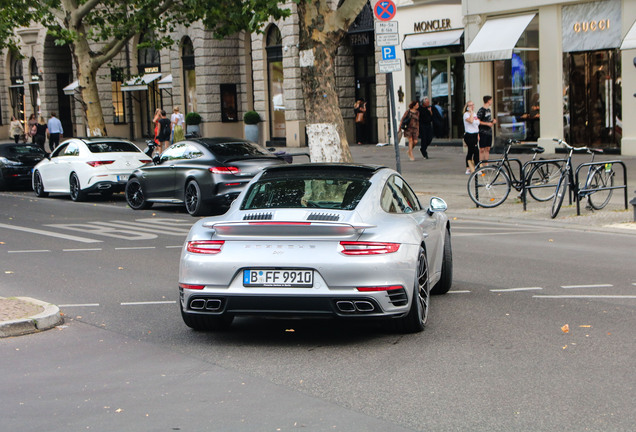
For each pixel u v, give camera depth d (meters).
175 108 31.92
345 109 36.16
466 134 22.31
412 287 7.25
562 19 26.38
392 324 7.53
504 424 5.17
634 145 24.69
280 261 6.95
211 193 17.66
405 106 32.53
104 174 21.84
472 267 10.99
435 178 22.28
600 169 16.06
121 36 30.48
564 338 7.27
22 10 31.03
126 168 22.14
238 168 17.73
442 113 31.38
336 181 7.87
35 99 53.69
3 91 56.84
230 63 41.69
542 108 27.09
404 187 8.70
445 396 5.75
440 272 9.05
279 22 36.53
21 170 25.88
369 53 35.41
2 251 13.33
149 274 11.02
